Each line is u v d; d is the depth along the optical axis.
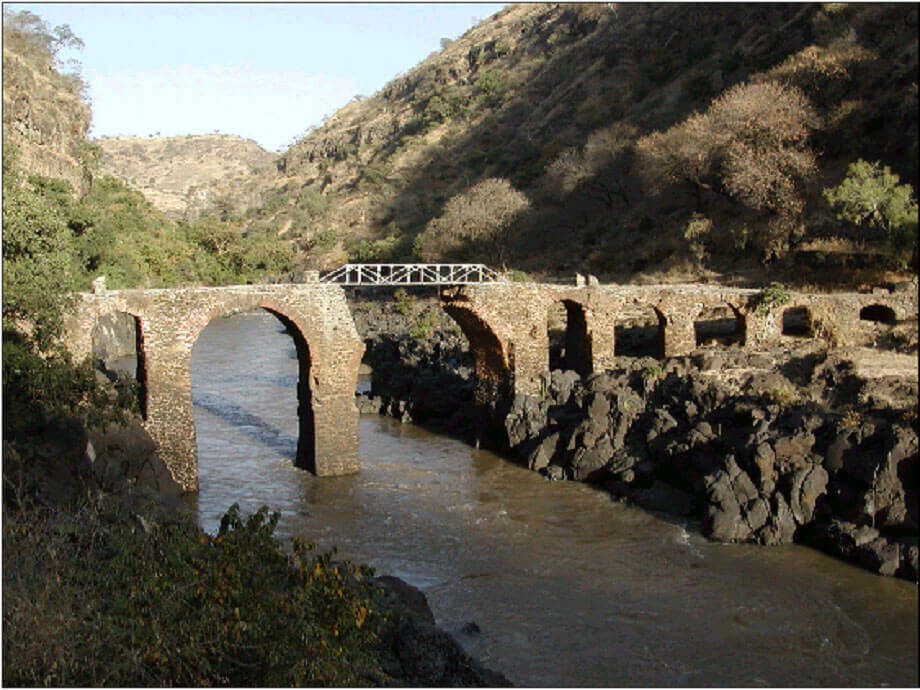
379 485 42.44
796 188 65.62
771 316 51.72
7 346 26.98
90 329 38.25
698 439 39.22
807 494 34.59
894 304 51.81
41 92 99.31
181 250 105.44
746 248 68.06
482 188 102.12
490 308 49.25
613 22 149.50
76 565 18.55
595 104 124.94
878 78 73.12
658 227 83.31
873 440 34.62
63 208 75.94
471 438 51.62
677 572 32.03
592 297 51.22
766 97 71.69
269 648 16.48
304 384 44.38
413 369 64.19
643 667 25.38
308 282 44.56
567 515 38.19
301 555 19.73
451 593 30.33
